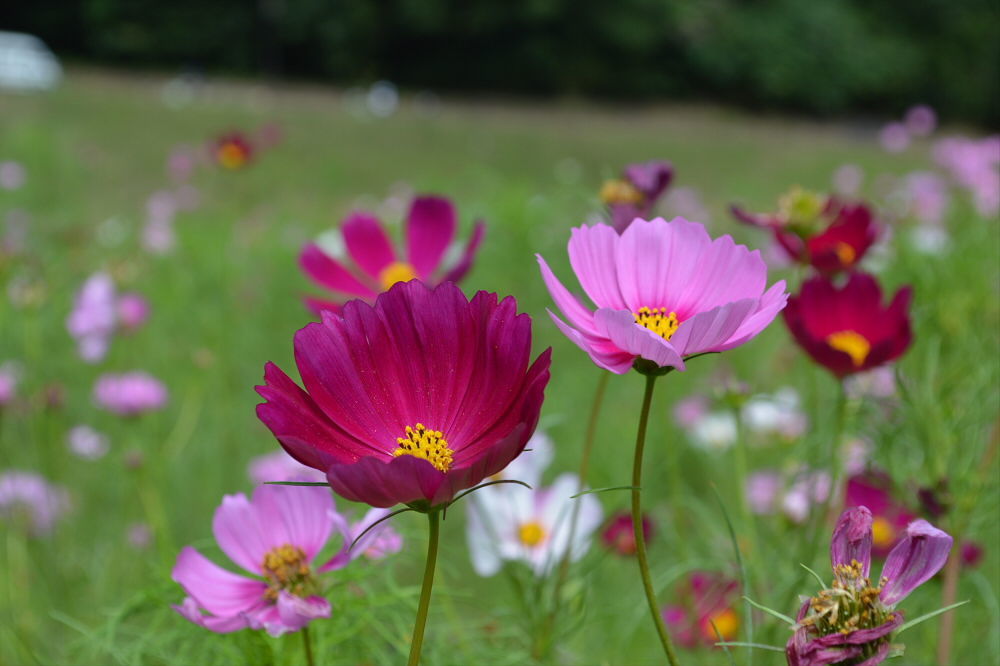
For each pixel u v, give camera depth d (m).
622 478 1.21
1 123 5.13
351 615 0.61
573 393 1.58
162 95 7.84
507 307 0.47
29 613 0.86
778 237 0.76
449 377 0.48
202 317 1.65
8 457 1.08
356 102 8.97
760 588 0.71
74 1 11.16
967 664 0.73
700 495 1.19
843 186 2.41
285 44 11.16
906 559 0.46
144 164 4.14
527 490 0.75
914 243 1.28
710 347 0.47
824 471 0.78
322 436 0.47
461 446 0.47
